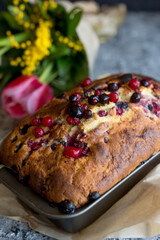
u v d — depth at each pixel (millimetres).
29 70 489
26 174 287
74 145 287
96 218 280
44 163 283
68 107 309
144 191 287
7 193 311
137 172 289
